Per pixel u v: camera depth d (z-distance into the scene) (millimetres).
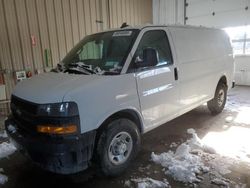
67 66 3307
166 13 10945
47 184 2805
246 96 6922
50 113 2299
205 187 2580
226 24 9172
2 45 6043
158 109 3322
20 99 2672
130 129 2906
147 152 3463
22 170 3152
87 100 2432
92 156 2650
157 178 2795
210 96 4648
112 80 2672
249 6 8430
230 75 5336
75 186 2721
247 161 3088
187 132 4180
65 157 2307
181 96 3738
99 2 8242
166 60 3408
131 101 2877
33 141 2381
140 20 10281
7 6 6008
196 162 3070
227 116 5031
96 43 3385
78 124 2363
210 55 4465
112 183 2748
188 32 3971
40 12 6652
